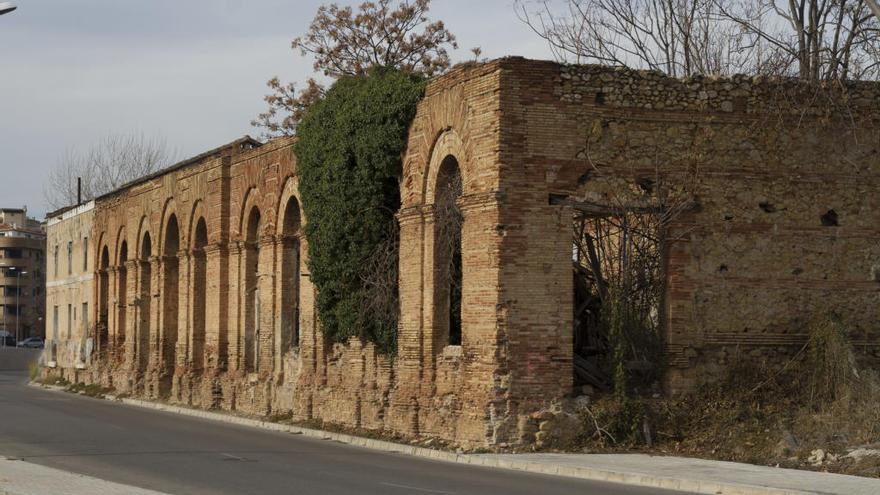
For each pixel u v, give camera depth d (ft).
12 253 553.23
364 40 209.05
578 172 94.99
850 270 98.68
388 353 111.24
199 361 161.58
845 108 98.99
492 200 93.40
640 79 96.48
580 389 95.40
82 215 227.20
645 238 97.66
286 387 132.57
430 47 209.97
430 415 101.96
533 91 94.27
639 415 92.99
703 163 96.99
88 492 65.62
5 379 270.46
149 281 188.14
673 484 72.74
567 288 94.22
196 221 161.38
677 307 95.86
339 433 113.09
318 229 119.24
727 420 92.48
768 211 97.86
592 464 81.92
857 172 99.14
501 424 92.63
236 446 100.22
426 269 104.32
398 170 109.70
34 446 98.48
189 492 67.67
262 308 139.13
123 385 191.21
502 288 93.25
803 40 135.23
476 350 95.40
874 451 80.89
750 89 97.91
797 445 85.97
